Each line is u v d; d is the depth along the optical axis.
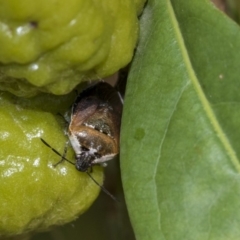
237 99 0.16
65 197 0.17
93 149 0.17
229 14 0.19
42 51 0.16
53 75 0.16
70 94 0.17
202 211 0.16
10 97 0.17
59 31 0.16
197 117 0.16
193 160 0.16
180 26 0.17
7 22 0.16
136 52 0.17
